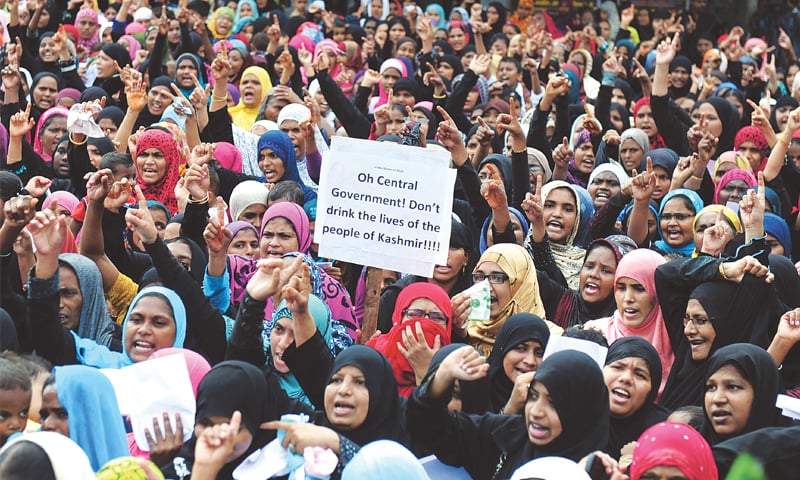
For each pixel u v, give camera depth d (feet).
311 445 19.34
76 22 62.49
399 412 21.36
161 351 22.38
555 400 19.94
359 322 31.24
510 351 24.07
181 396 20.35
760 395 21.63
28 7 57.98
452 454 20.85
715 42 81.15
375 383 20.85
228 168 40.78
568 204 33.63
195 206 31.71
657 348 26.84
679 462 18.48
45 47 52.47
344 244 26.45
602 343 24.17
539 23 76.23
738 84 67.82
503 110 48.88
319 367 22.34
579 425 20.07
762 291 25.40
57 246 23.30
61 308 25.41
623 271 27.22
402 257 26.27
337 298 28.22
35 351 23.31
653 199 40.27
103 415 19.57
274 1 74.13
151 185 36.68
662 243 34.86
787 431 20.02
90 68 54.65
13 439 16.43
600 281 28.94
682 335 26.12
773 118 57.11
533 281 28.30
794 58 70.74
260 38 61.00
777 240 33.86
